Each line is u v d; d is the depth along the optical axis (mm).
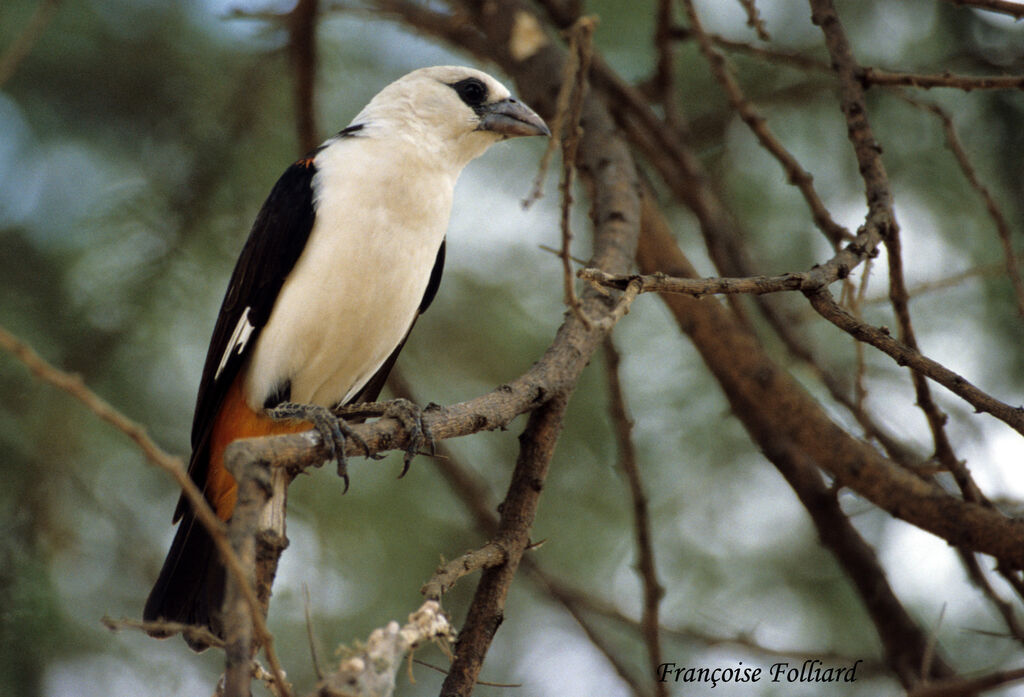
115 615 8930
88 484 9086
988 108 9898
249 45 10430
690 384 10641
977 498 6754
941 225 10172
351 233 7461
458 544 9945
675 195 10000
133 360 9336
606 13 11398
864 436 7988
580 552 10242
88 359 8984
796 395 7914
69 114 9797
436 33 10297
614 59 11453
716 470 10492
